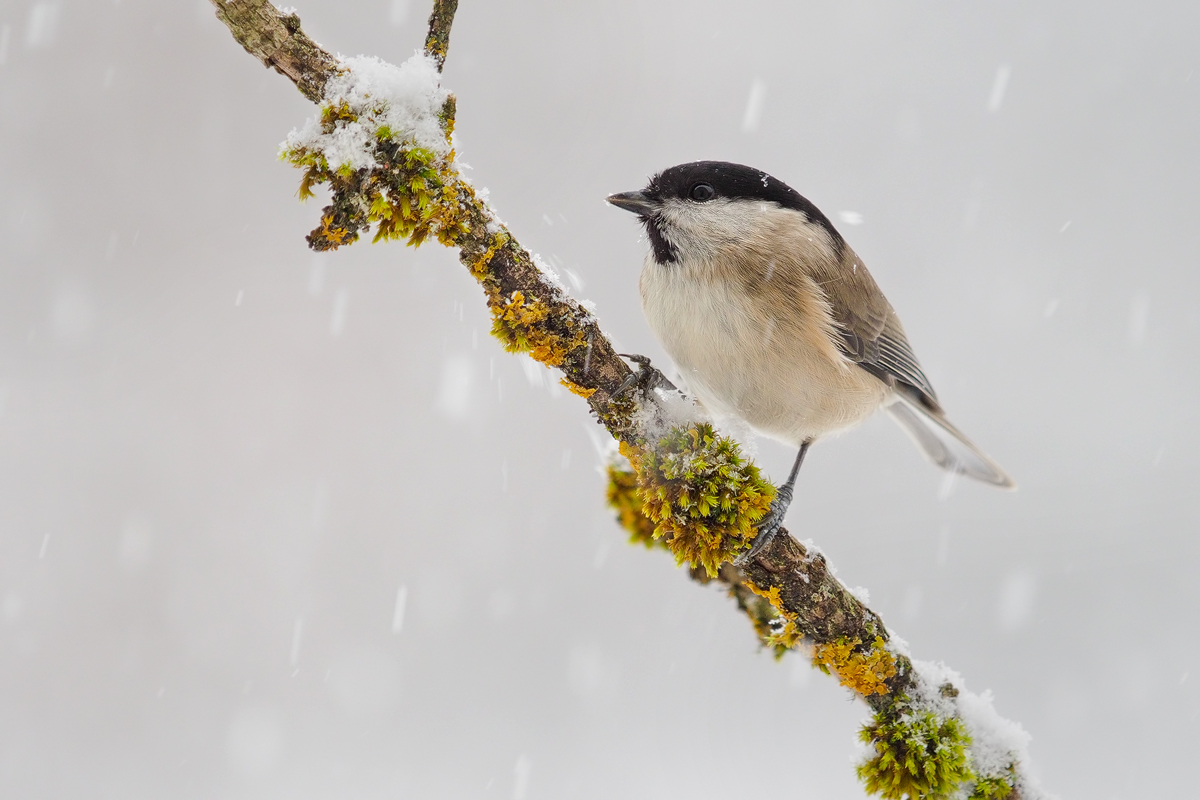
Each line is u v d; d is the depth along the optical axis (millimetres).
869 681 2955
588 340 2951
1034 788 2953
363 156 2938
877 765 2953
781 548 2953
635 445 2955
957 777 2949
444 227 2943
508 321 2949
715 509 2951
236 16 2936
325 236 2941
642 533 2975
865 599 2959
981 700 2957
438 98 2941
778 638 2967
